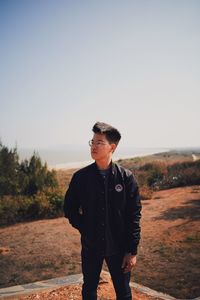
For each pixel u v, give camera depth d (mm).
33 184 18000
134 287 4984
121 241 2742
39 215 13875
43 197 14453
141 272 6996
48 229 11648
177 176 21625
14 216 13656
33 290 4934
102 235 2701
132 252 2693
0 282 7043
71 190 2789
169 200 15641
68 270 7602
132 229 2705
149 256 8070
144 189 18031
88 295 2811
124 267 2744
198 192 16984
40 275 7363
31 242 10125
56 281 5328
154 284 6246
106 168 2713
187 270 6836
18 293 4844
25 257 8734
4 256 8914
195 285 5988
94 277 2807
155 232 10273
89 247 2756
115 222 2709
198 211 12477
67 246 9508
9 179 17516
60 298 4242
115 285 2805
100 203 2693
